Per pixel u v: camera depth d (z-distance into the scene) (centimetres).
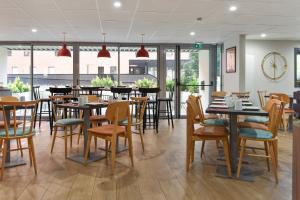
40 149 465
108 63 923
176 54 928
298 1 473
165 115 908
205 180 325
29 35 782
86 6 502
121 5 496
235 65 802
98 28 690
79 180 321
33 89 879
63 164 382
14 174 340
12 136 325
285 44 891
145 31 728
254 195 282
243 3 483
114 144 351
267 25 660
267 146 380
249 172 352
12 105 317
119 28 689
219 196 279
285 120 639
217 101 454
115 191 290
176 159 413
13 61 896
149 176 338
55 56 892
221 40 875
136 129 643
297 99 668
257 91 814
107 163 389
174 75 934
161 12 542
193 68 943
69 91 712
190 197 277
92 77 920
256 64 883
